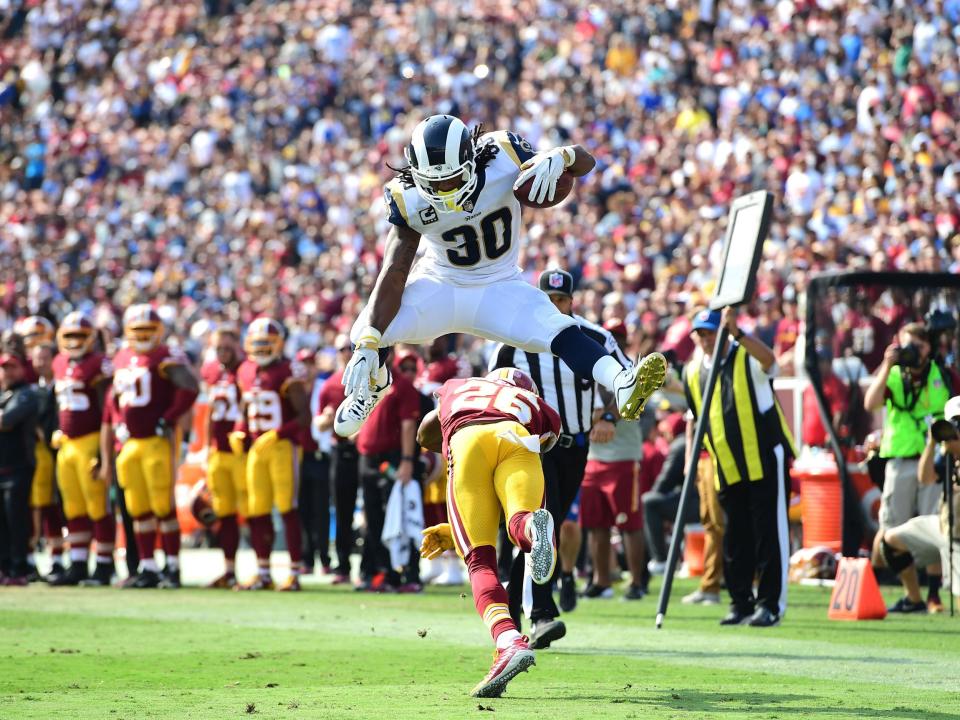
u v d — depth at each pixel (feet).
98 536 106.52
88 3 305.94
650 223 174.29
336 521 107.34
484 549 49.16
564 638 68.54
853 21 193.67
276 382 101.04
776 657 60.75
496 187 53.26
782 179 171.63
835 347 98.32
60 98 295.07
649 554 108.78
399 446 99.55
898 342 96.99
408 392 99.09
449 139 51.06
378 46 266.57
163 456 102.58
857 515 96.68
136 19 302.45
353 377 53.16
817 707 45.73
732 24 216.74
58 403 108.68
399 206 53.42
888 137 169.07
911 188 151.84
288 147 251.39
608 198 189.26
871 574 78.74
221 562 133.18
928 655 61.62
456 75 244.01
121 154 265.95
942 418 80.43
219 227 232.94
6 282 220.02
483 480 49.44
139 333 102.12
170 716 43.98
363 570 101.76
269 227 224.12
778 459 74.95
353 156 238.27
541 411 51.01
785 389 108.99
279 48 281.13
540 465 49.78
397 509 97.76
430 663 58.65
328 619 78.38
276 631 71.97
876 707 45.73
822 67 195.42
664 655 61.62
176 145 260.21
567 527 82.07
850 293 98.12
